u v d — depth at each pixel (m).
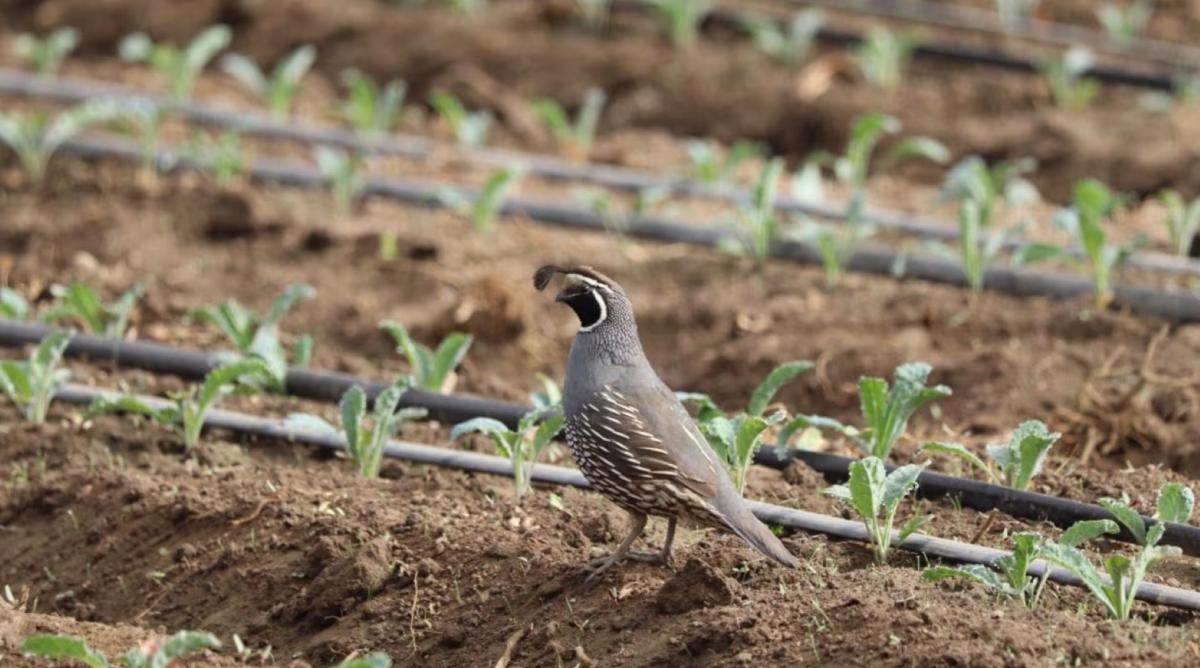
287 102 19.47
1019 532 10.60
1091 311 14.59
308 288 13.55
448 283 15.77
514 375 14.66
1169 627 9.39
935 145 17.30
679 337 15.12
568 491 11.45
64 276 15.90
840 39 21.77
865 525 10.54
